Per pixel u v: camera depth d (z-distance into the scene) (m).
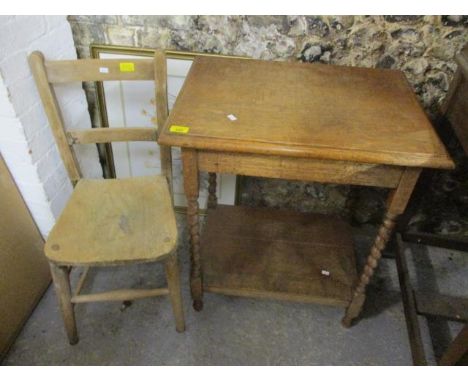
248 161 0.96
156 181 1.30
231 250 1.47
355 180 0.97
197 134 0.90
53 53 1.26
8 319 1.25
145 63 1.14
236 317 1.41
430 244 1.63
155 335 1.33
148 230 1.11
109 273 1.54
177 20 1.32
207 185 1.71
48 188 1.34
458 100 1.19
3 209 1.23
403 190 0.96
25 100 1.15
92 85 1.49
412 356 1.28
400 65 1.35
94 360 1.25
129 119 1.57
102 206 1.19
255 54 1.37
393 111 1.04
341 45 1.33
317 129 0.94
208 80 1.13
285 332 1.37
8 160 1.25
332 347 1.33
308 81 1.16
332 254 1.48
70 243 1.05
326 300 1.32
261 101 1.04
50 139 1.31
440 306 1.31
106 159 1.71
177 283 1.18
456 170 1.54
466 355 1.06
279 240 1.52
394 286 1.56
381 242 1.11
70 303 1.16
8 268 1.25
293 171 0.96
